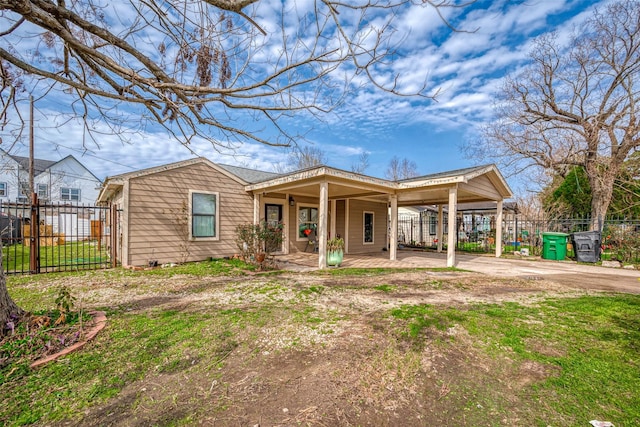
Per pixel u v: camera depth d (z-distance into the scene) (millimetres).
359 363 2848
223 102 3678
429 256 12406
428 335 3492
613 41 12195
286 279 6996
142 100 3668
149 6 3264
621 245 10203
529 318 4098
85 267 8586
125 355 2924
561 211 15453
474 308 4574
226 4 2865
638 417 2072
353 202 14273
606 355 2998
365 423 2021
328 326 3787
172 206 9094
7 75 3977
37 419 2002
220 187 10188
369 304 4820
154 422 1996
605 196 12875
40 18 2744
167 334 3455
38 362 2672
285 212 12266
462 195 12031
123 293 5527
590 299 5137
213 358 2918
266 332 3582
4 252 12664
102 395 2283
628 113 12391
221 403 2215
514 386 2480
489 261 10758
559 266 9508
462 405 2229
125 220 8281
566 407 2197
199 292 5629
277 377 2590
